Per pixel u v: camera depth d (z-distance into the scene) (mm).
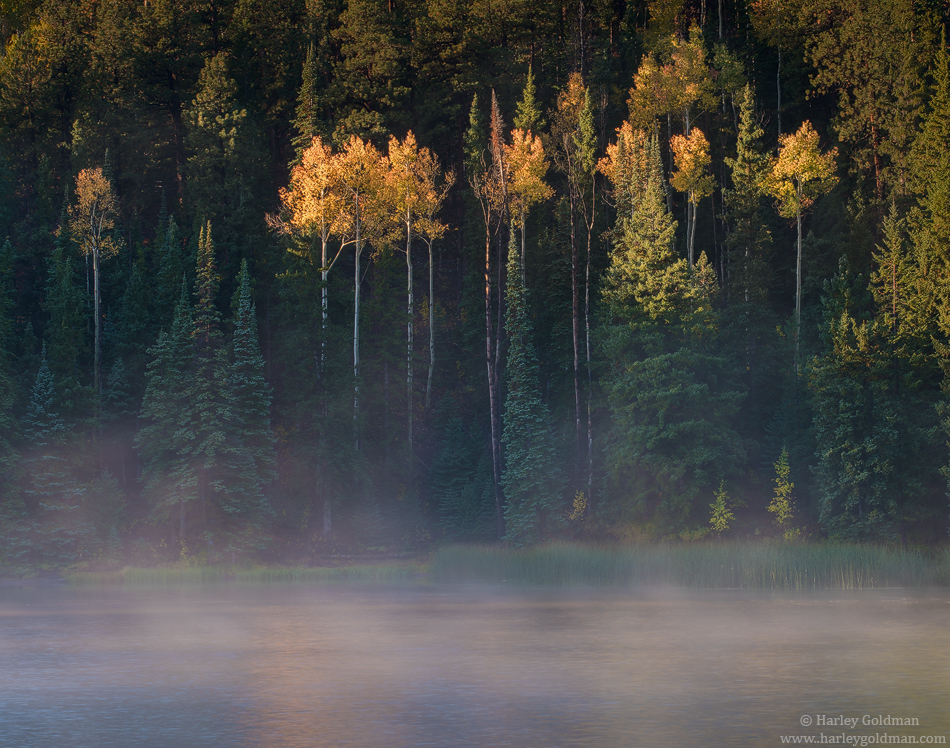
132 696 22250
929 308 64500
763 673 24344
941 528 59875
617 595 43750
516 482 71438
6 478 62500
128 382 78812
